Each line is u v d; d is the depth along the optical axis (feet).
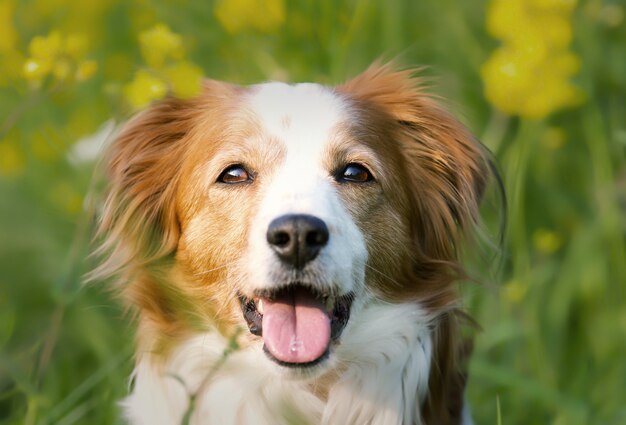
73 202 25.95
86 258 19.47
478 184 19.80
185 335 18.25
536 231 27.58
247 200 17.52
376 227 17.98
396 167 18.76
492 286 19.56
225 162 17.87
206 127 18.66
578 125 28.81
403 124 19.74
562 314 25.90
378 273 18.02
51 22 27.96
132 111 20.01
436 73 28.02
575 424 21.67
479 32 29.76
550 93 22.41
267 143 17.84
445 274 18.90
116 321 23.63
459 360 19.66
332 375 18.25
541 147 27.94
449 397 19.35
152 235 18.89
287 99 18.48
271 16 25.81
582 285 26.11
